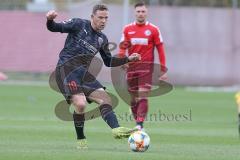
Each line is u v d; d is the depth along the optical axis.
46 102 79.44
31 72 116.12
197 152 37.75
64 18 114.38
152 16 112.50
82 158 32.94
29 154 34.47
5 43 116.25
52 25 36.44
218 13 113.00
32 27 115.81
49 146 39.41
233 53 113.12
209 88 113.12
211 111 73.31
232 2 112.94
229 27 113.12
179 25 112.62
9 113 65.62
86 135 47.53
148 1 112.38
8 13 116.44
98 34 37.88
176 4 112.62
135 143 36.44
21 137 44.66
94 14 37.44
